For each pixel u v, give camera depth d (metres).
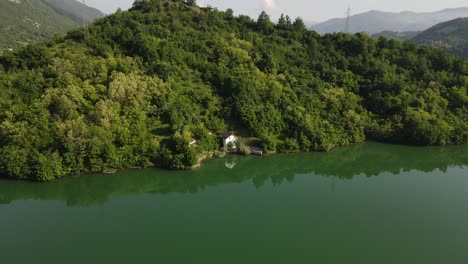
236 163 90.00
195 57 108.50
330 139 99.06
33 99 81.44
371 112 110.69
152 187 79.81
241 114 94.62
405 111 107.44
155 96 89.56
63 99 79.25
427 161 98.56
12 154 70.94
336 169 93.00
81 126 76.25
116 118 81.44
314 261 51.22
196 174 82.25
